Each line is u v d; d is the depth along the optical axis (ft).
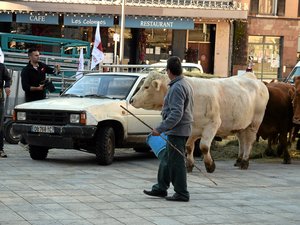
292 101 48.34
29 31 107.76
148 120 46.47
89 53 75.72
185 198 31.96
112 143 44.37
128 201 31.48
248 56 119.44
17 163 43.29
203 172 42.19
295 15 122.21
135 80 47.21
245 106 42.65
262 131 49.85
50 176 38.09
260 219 29.19
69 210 28.94
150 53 113.39
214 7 110.63
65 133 42.14
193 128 40.70
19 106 44.45
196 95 40.24
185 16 108.99
